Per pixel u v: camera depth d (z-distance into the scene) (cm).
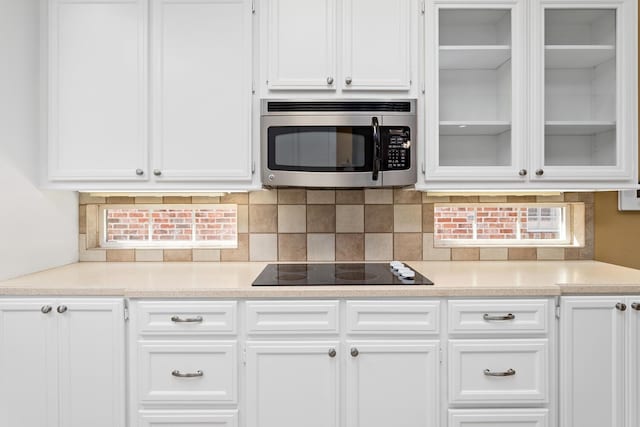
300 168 198
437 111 201
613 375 173
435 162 201
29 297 172
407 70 199
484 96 222
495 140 218
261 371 170
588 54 207
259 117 202
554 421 172
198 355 171
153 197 239
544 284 174
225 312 170
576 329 173
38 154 201
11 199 185
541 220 249
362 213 238
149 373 170
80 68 198
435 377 171
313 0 199
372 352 171
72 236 231
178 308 169
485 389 171
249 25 198
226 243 245
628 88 202
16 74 186
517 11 200
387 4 200
